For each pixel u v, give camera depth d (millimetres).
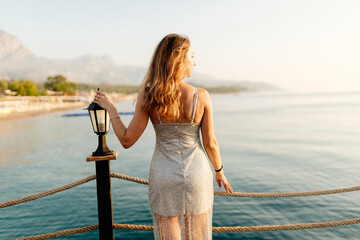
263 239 5871
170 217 1520
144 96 1498
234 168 12641
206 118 1502
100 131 1938
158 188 1526
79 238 6105
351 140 21125
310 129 29250
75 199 8664
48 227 6750
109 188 2062
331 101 109562
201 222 1537
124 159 15469
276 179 10680
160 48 1467
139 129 1535
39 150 20484
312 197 8234
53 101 112250
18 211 7785
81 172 13336
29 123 45312
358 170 11844
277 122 37969
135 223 6879
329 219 6754
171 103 1427
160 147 1555
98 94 1763
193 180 1494
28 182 11680
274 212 7266
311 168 12383
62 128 37031
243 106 88938
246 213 7250
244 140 22328
